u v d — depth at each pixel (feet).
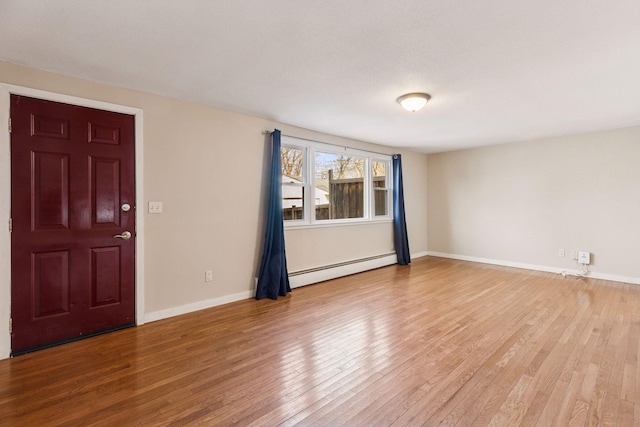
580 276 16.20
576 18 6.16
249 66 8.34
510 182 18.61
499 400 6.26
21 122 8.21
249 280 12.98
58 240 8.77
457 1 5.64
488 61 8.04
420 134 16.21
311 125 14.37
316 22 6.31
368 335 9.30
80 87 9.08
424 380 6.97
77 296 9.09
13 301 8.13
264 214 13.44
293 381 6.95
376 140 17.67
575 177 16.39
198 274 11.51
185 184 11.14
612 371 7.26
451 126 14.57
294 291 13.91
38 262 8.48
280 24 6.39
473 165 20.12
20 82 8.19
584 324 9.99
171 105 10.78
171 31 6.66
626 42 7.07
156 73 8.78
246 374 7.23
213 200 11.86
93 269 9.35
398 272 17.47
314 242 15.43
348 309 11.52
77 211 9.06
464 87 9.79
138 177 10.08
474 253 20.27
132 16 6.11
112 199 9.65
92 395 6.43
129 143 9.95
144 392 6.54
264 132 13.38
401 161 19.90
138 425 5.59
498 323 10.14
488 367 7.48
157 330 9.71
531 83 9.48
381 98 10.78
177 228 10.97
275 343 8.80
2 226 7.95
